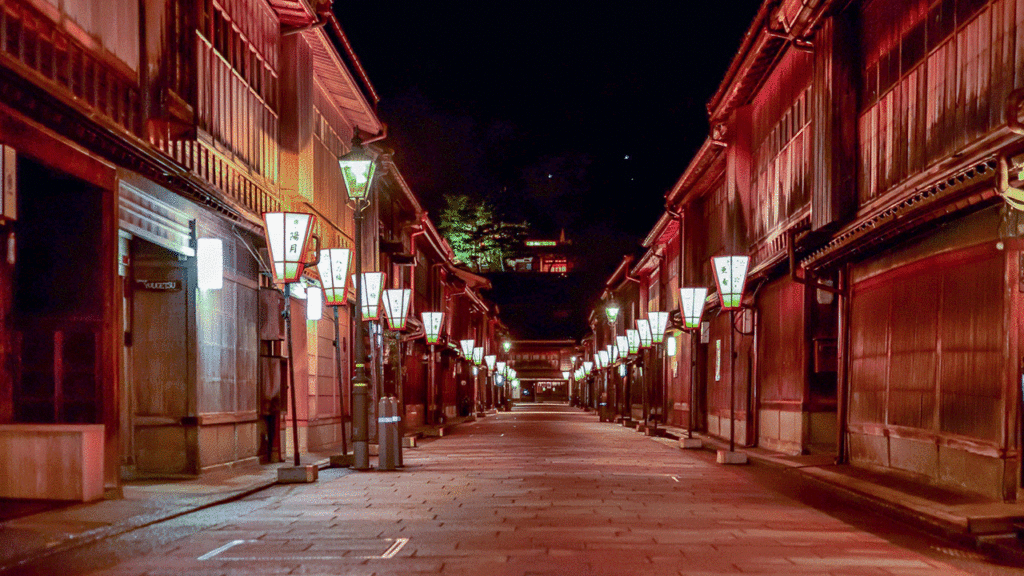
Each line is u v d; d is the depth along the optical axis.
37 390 10.54
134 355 13.58
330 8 18.33
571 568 6.89
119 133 10.48
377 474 15.04
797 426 18.09
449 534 8.54
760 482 13.58
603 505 10.77
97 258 10.55
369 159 15.87
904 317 12.88
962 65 11.04
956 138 11.16
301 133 18.66
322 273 17.02
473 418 50.62
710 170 27.44
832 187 14.98
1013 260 9.62
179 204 13.02
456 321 54.25
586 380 81.19
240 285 15.83
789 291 19.03
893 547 7.93
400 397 25.11
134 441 13.52
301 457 18.78
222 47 14.77
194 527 9.00
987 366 10.16
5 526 8.27
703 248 31.20
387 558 7.30
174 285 13.55
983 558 7.44
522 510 10.31
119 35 10.73
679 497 11.62
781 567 6.96
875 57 14.17
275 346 17.66
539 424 42.44
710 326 29.33
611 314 43.22
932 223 11.41
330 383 23.59
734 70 21.44
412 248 36.47
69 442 9.87
